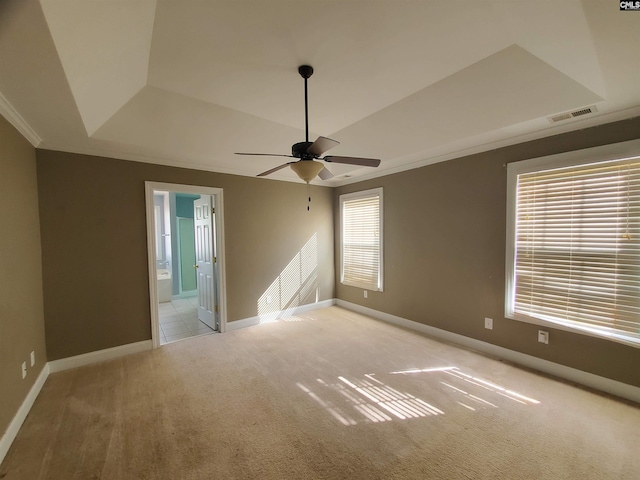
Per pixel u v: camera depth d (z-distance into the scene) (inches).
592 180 97.3
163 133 114.1
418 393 96.3
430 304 150.6
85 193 120.3
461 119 104.0
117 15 53.6
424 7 58.7
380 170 169.6
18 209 89.3
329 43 70.3
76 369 115.7
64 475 64.4
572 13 53.4
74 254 118.0
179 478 63.7
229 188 161.3
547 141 107.0
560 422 80.8
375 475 63.9
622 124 91.0
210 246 165.3
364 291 190.4
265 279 176.4
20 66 57.6
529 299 113.5
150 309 136.1
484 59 77.7
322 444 73.7
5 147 80.7
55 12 44.6
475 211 129.6
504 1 55.1
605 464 66.2
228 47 71.4
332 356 126.3
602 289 95.9
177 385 103.2
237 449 72.1
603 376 96.1
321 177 104.9
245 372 112.6
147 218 135.0
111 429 79.7
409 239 159.3
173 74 83.7
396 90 93.8
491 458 68.3
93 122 94.3
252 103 101.7
